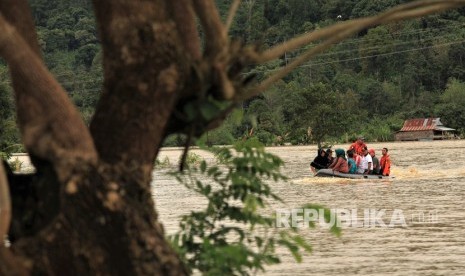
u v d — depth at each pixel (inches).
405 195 1603.1
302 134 5182.1
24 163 3565.5
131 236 343.0
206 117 359.6
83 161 345.7
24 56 340.8
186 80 360.8
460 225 1115.3
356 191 1710.1
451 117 6097.4
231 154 447.8
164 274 344.8
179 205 1517.0
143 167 356.5
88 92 5654.5
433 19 7244.1
